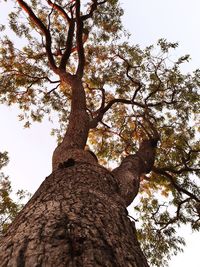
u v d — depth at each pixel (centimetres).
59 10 985
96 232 215
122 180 538
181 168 1023
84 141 614
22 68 1181
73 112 690
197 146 1071
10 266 178
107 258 187
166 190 1142
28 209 277
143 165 689
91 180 344
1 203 898
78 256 179
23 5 927
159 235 1017
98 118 870
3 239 233
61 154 525
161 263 998
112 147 1177
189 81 1041
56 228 212
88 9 1136
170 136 1034
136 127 1067
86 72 1207
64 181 334
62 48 1169
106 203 289
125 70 1150
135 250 226
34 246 192
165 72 1062
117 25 1160
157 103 1061
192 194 959
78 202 266
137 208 1108
